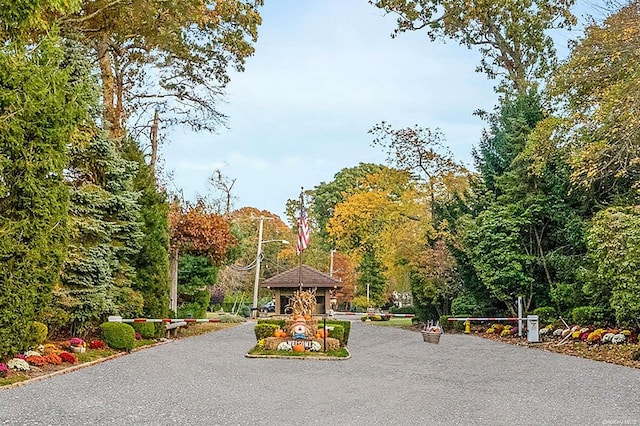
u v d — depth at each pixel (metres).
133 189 18.00
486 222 22.00
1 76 9.86
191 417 6.77
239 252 30.47
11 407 7.20
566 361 13.08
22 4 9.39
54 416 6.71
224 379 10.06
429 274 26.58
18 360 10.16
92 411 7.03
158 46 20.25
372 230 38.81
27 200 10.54
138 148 19.77
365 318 38.09
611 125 15.02
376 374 10.99
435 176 31.00
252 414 6.98
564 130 17.30
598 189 19.22
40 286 11.06
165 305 19.05
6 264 10.09
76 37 15.66
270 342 15.13
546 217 21.36
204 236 23.70
